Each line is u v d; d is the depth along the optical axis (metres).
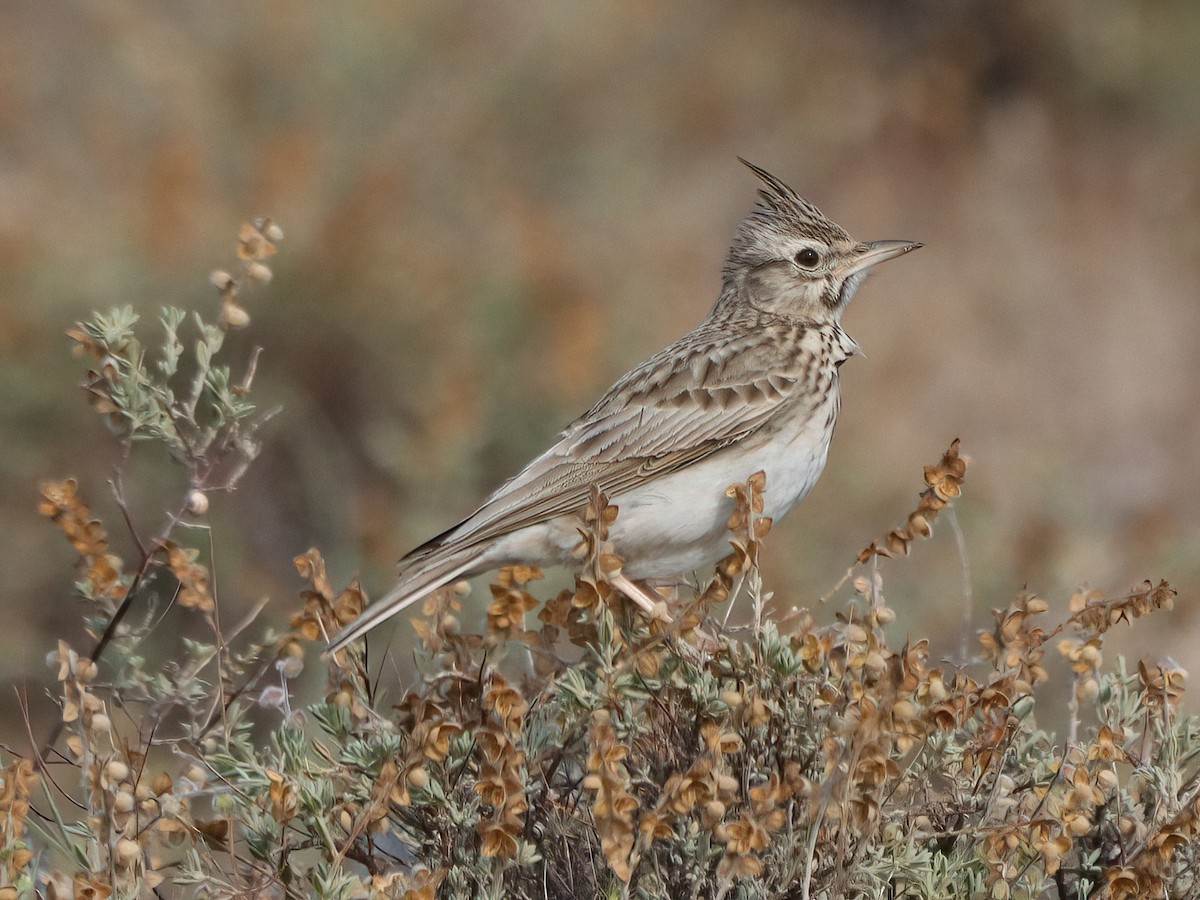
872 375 30.38
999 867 10.01
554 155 34.66
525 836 10.67
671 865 10.34
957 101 42.34
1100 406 32.31
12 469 21.83
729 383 15.06
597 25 36.25
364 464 23.20
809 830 9.98
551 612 11.55
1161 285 37.19
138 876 9.95
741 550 10.96
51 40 32.59
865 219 39.16
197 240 24.58
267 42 31.25
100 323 12.17
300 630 11.95
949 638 19.78
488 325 24.47
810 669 10.81
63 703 10.80
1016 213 39.16
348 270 24.12
